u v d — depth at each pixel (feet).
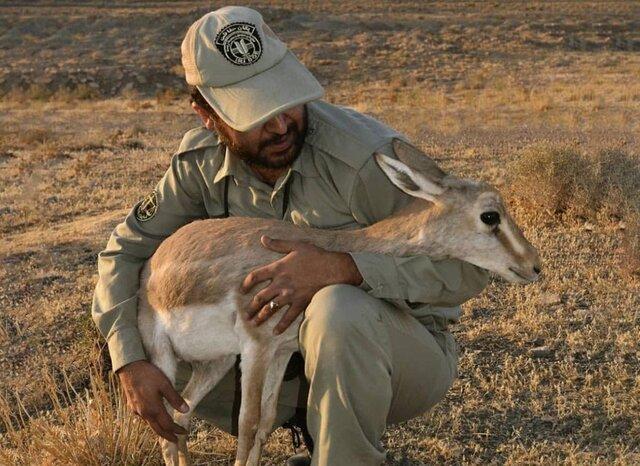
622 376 16.83
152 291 12.44
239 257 11.75
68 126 75.15
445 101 79.56
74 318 22.30
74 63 117.39
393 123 65.21
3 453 14.15
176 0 218.79
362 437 10.41
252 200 12.85
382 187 12.41
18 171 47.98
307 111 12.08
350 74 106.22
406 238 12.17
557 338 18.92
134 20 148.46
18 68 115.14
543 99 75.36
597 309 20.70
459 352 18.52
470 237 12.19
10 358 20.18
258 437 11.72
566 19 155.33
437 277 11.63
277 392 11.74
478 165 42.34
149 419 12.14
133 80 106.01
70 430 14.44
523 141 52.70
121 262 13.03
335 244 12.03
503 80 94.17
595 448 14.32
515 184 32.42
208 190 13.15
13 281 25.94
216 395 13.19
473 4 204.95
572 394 16.30
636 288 22.12
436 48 121.80
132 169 45.88
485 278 12.60
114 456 14.17
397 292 11.18
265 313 11.02
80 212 36.32
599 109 68.39
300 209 12.59
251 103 11.12
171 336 12.25
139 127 68.13
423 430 15.16
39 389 18.03
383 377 10.46
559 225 29.01
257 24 11.39
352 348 10.27
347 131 12.31
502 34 131.44
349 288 10.76
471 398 16.31
